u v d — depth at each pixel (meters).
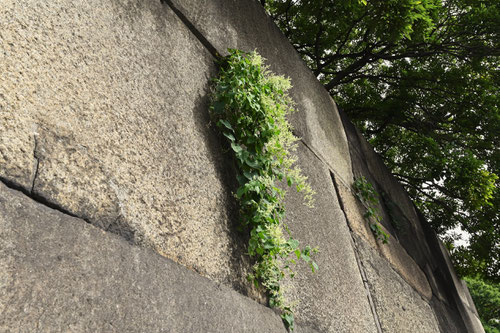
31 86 1.21
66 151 1.26
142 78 1.74
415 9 4.89
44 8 1.35
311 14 6.39
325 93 4.70
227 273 1.85
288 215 2.73
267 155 2.33
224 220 1.98
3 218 1.01
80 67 1.42
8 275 0.96
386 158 9.77
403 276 4.89
